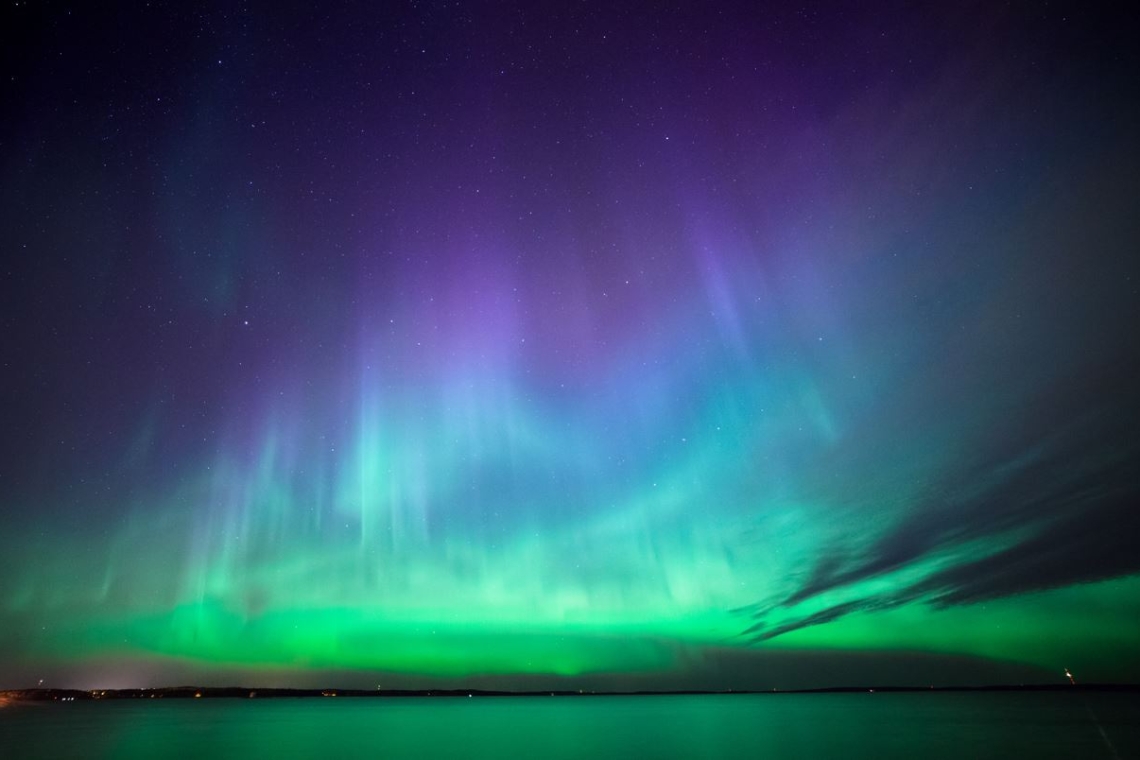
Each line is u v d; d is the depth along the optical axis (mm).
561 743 39750
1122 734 38031
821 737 40719
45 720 59969
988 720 52125
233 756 32969
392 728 53750
